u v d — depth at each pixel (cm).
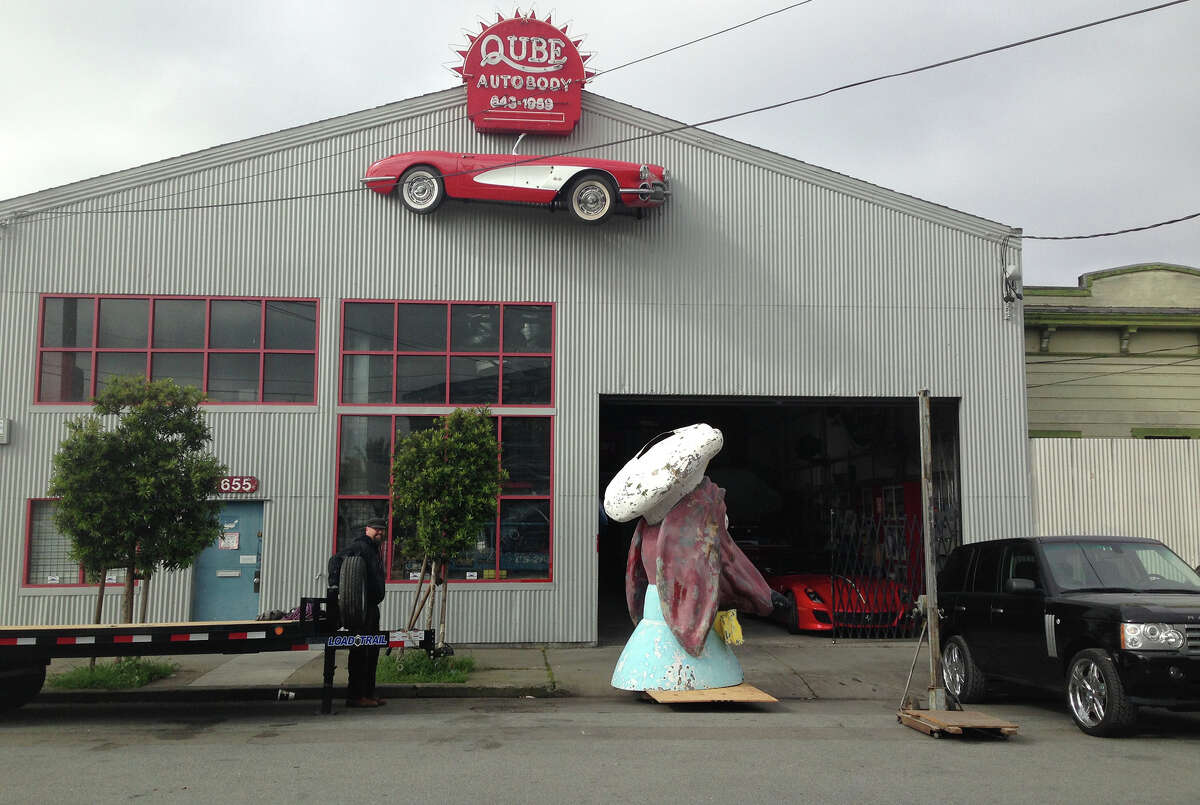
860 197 1561
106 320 1446
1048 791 613
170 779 647
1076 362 1895
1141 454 1553
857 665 1252
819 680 1157
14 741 801
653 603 1045
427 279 1492
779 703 1042
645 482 1016
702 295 1522
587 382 1493
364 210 1495
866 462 1936
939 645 1077
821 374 1523
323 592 1420
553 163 1462
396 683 1099
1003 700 1047
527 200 1465
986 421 1537
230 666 1238
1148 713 937
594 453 1477
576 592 1445
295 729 853
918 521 1619
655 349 1507
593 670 1210
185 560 1118
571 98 1512
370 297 1482
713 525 1045
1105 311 1877
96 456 1072
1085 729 821
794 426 2428
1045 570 917
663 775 655
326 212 1491
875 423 1891
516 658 1309
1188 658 770
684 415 2455
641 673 1017
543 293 1502
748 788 618
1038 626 895
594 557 1452
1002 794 605
